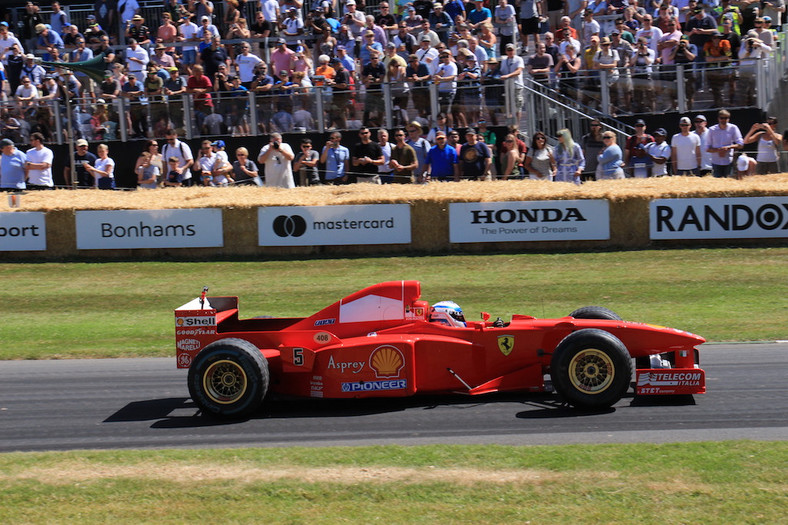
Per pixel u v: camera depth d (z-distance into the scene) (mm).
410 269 42000
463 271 41281
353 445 21172
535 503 17156
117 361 30875
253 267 43625
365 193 45531
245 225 45312
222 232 45406
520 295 37531
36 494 18359
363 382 24094
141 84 60594
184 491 18234
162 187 51281
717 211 42438
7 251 46688
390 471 18812
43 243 46438
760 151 46812
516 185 45656
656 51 56812
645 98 53125
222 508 17469
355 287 39656
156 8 69062
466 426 22203
